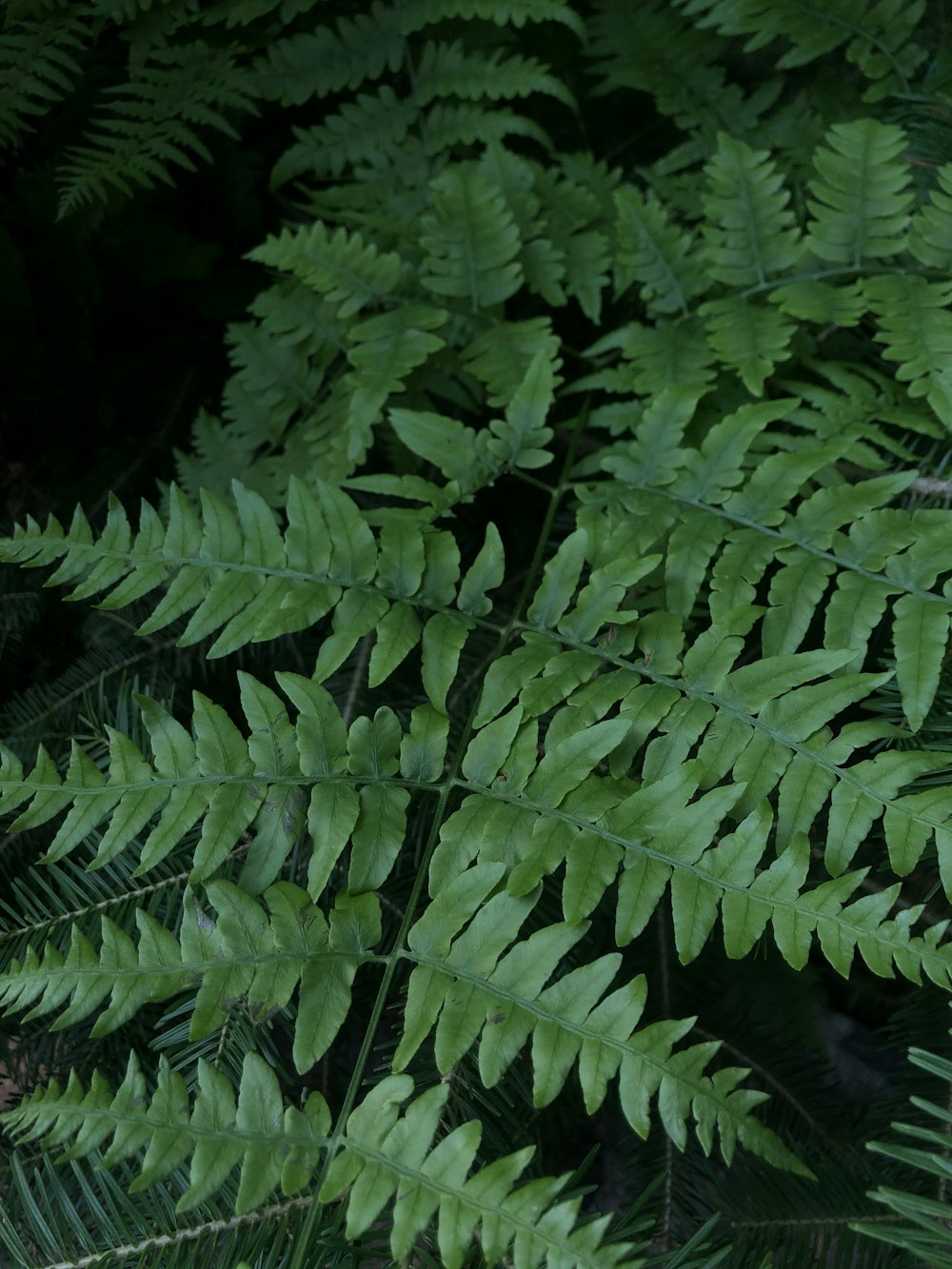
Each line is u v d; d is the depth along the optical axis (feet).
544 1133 2.72
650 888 2.32
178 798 2.39
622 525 2.66
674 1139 2.21
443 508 2.70
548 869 2.34
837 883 2.30
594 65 3.38
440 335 3.02
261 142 3.46
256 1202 2.20
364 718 2.45
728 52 3.45
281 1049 2.96
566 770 2.39
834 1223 2.47
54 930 2.60
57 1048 2.71
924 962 2.26
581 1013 2.26
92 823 2.38
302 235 2.99
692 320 2.96
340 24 3.14
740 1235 2.47
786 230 3.06
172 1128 2.23
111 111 3.23
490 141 3.09
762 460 2.79
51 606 3.14
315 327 3.08
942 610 2.48
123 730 2.83
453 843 2.39
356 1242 2.30
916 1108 2.57
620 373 2.93
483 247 2.96
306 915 2.34
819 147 2.89
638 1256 2.28
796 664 2.44
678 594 2.61
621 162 3.47
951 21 3.14
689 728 2.44
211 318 3.51
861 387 2.81
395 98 3.17
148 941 2.31
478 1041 2.49
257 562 2.55
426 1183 2.19
